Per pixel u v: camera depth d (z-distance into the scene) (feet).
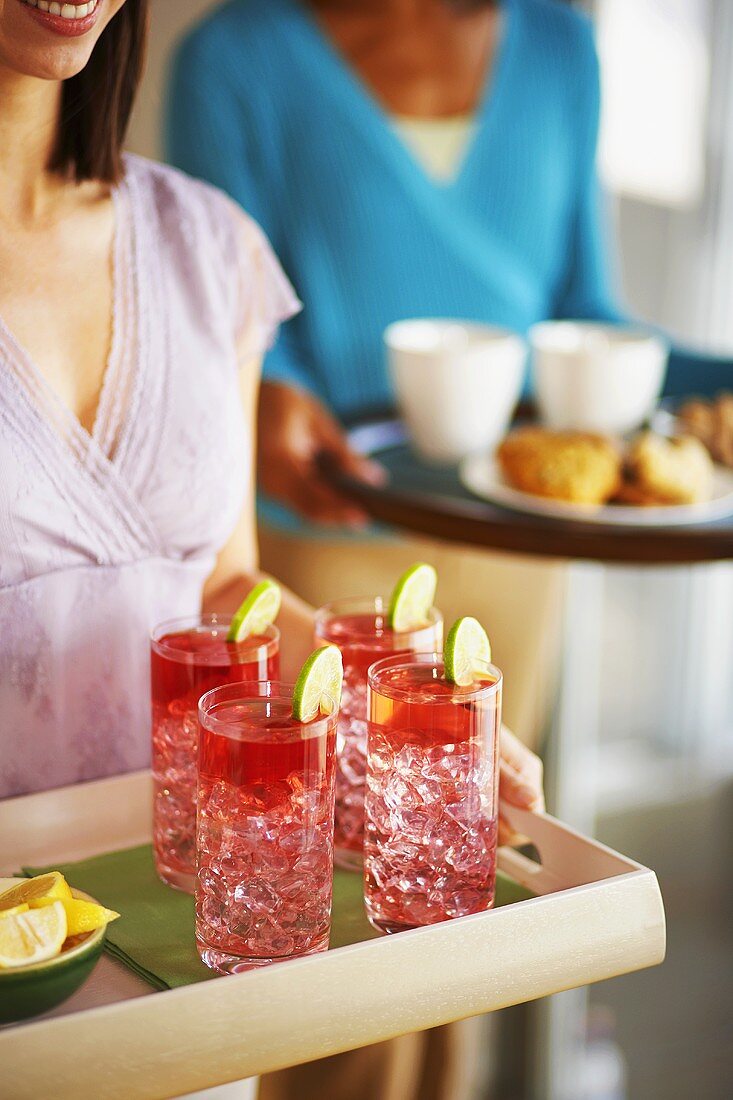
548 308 8.71
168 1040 3.67
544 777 9.56
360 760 4.32
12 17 4.08
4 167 4.49
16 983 3.72
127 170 4.81
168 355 4.73
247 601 4.27
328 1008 3.78
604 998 8.75
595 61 8.34
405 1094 7.46
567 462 5.99
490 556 8.28
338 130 7.66
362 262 7.92
